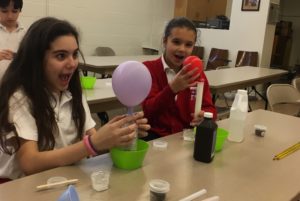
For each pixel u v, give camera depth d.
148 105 1.52
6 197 0.82
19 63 1.11
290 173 1.09
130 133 0.97
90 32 5.17
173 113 1.67
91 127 1.32
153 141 1.32
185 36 1.60
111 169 1.03
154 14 6.14
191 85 1.37
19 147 1.04
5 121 1.03
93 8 5.10
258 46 5.50
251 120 1.74
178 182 0.96
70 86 1.24
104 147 0.97
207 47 6.12
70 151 0.99
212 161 1.15
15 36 2.56
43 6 4.45
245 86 3.47
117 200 0.84
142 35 6.04
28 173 1.02
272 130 1.58
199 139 1.12
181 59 1.64
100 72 3.55
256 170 1.09
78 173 0.98
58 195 0.84
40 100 1.09
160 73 1.67
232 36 5.77
